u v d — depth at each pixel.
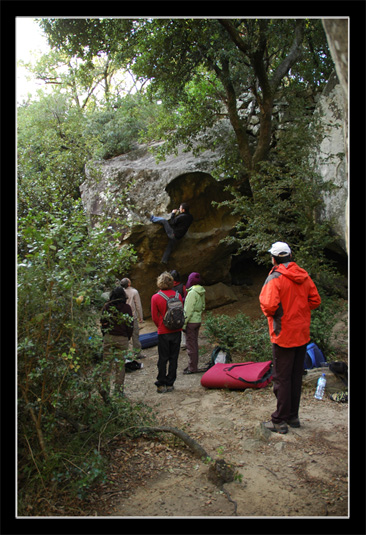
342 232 7.19
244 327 7.03
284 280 4.05
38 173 7.66
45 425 3.22
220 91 9.38
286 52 9.42
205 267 9.88
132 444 3.97
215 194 9.64
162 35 7.53
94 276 3.70
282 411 4.10
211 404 5.03
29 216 3.26
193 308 6.43
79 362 3.44
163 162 10.09
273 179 7.32
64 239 3.43
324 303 6.64
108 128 12.26
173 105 9.09
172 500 3.07
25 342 2.85
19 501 2.89
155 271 9.69
